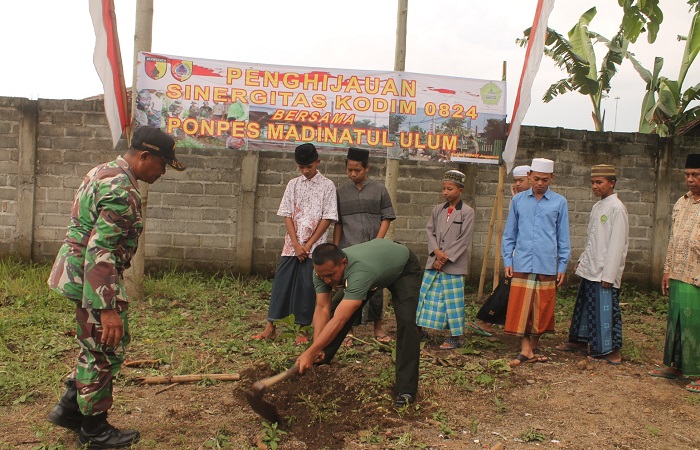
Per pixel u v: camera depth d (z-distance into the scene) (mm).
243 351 5469
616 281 5559
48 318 6109
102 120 8297
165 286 7613
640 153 8781
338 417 4148
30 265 8195
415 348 4371
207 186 8406
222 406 4273
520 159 8633
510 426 4168
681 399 4746
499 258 7676
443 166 8523
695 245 4957
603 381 5121
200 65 6762
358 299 3947
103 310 3375
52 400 4301
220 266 8477
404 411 4230
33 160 8266
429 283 5871
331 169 8508
